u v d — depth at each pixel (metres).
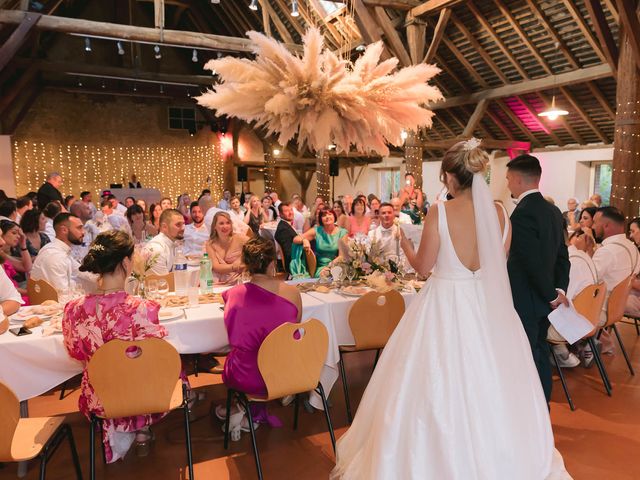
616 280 3.55
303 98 2.48
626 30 5.26
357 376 3.40
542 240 2.27
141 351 1.87
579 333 2.74
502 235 1.94
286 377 2.17
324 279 3.31
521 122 10.73
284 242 5.33
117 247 1.93
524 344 1.91
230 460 2.33
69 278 3.16
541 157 11.19
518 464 1.71
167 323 2.33
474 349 1.75
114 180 14.20
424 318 1.86
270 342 2.08
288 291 2.30
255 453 2.11
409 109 2.66
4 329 2.17
